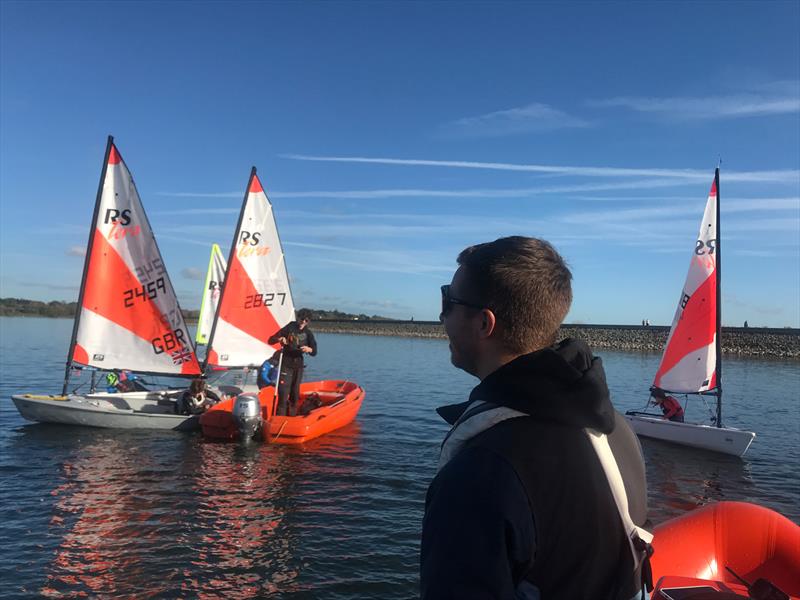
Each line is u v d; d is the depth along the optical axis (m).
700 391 13.46
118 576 5.82
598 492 1.25
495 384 1.35
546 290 1.40
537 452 1.22
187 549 6.48
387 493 8.63
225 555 6.34
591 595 1.22
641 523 1.47
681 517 3.80
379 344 57.81
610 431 1.32
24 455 10.30
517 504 1.16
